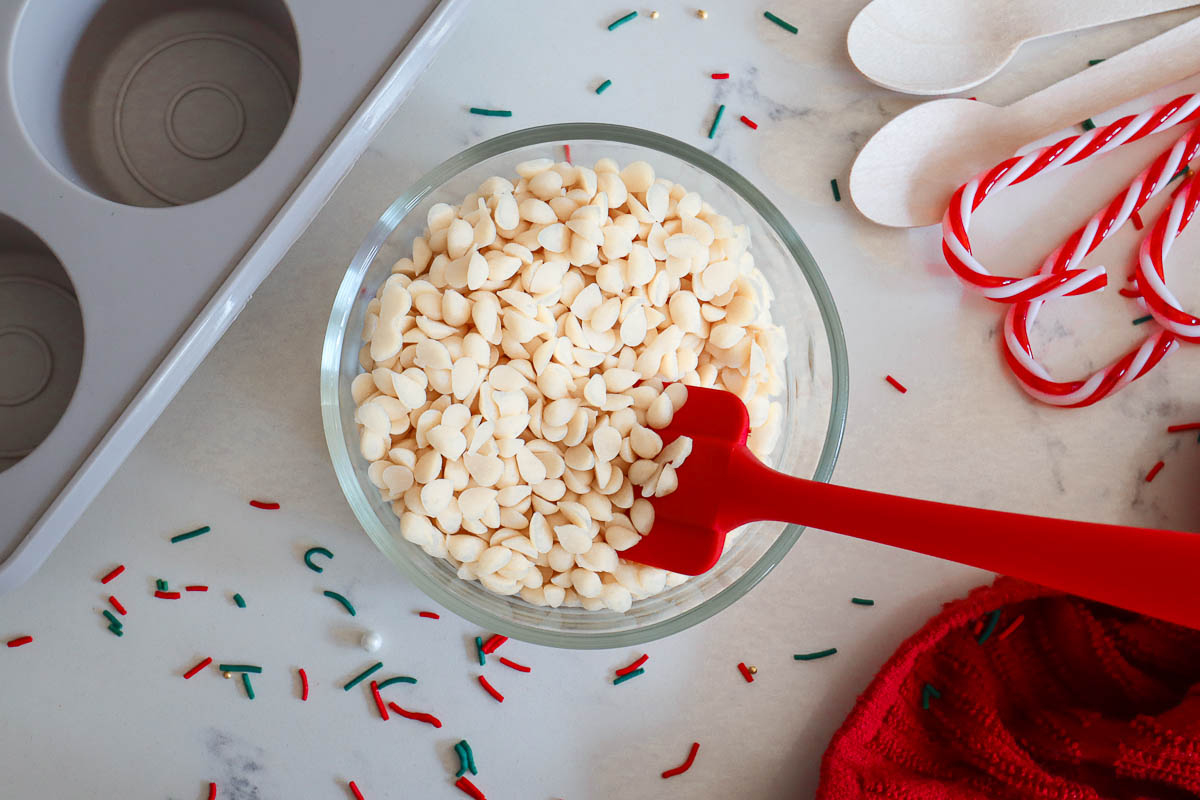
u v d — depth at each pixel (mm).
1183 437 466
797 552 463
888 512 368
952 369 467
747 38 470
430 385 412
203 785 453
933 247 469
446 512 409
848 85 470
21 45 416
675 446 398
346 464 418
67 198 410
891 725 449
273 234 406
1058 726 449
